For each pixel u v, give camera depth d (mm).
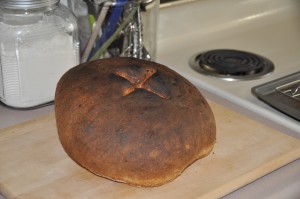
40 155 667
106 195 596
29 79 783
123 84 636
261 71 1021
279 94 894
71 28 802
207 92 904
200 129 627
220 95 887
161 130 598
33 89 792
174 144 599
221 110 786
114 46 909
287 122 791
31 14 758
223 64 1032
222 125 744
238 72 1000
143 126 597
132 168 591
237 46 1173
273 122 797
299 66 1070
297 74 950
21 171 633
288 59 1109
